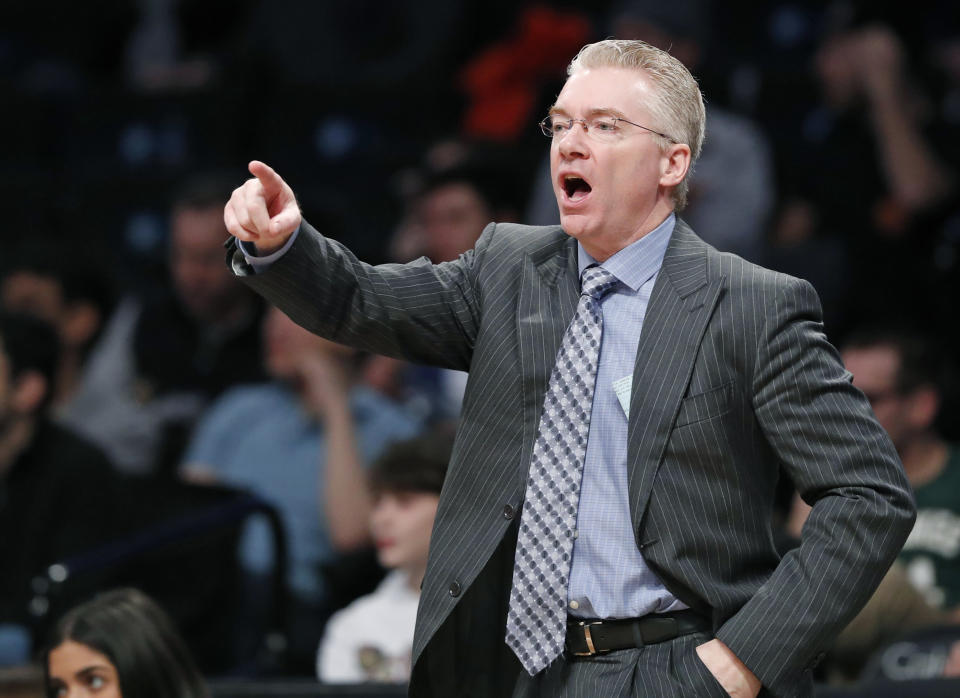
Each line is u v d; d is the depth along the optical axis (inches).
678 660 265.7
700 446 265.7
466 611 283.7
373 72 953.5
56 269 743.1
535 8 933.8
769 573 275.1
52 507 576.1
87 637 376.8
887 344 591.5
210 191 748.0
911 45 850.1
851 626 497.4
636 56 278.4
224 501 585.3
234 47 1035.3
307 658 588.4
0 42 1068.5
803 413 264.7
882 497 261.3
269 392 658.8
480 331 283.7
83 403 722.8
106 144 932.0
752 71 863.1
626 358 275.1
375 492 508.1
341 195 876.6
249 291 746.8
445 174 734.5
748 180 770.2
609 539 269.4
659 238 280.8
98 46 1050.7
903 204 804.6
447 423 666.2
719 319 270.8
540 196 776.9
